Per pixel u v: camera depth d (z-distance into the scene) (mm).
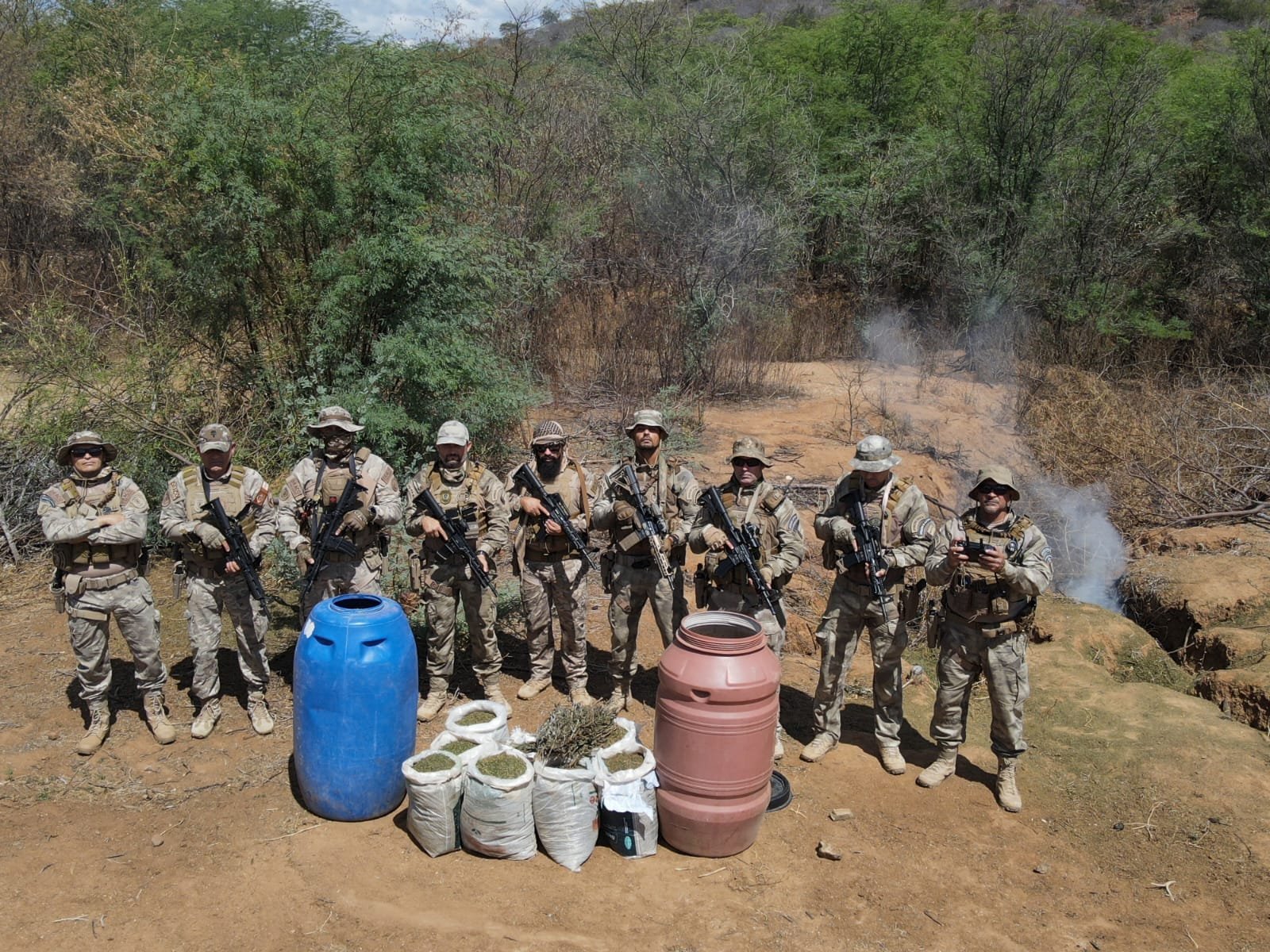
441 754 5051
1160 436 11898
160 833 5062
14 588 8242
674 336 14234
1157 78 17266
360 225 9766
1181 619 8492
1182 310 16734
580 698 6543
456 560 6156
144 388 9430
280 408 9672
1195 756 6160
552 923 4527
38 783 5488
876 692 6043
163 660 7078
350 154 9508
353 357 9711
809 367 16406
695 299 14312
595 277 16406
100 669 5816
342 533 5980
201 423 9727
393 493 6160
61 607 5719
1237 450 11750
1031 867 5211
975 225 17984
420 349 9383
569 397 13312
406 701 5191
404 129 9445
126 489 5863
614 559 6266
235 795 5434
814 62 22250
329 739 5035
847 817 5520
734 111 17219
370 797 5160
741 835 5055
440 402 9961
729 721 4855
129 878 4727
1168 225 16781
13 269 16422
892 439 12070
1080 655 7613
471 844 4922
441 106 9938
